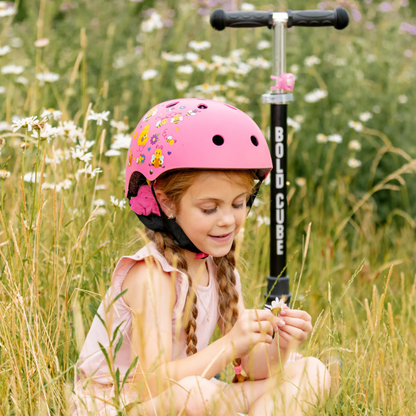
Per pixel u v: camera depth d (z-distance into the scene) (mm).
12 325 1765
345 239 3688
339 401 1813
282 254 2127
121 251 2225
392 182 3951
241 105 3672
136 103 3975
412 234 3672
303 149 3926
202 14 5070
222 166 1605
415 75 4645
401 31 5191
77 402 1643
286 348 1896
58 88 4137
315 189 3955
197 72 4160
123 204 2260
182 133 1642
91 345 1797
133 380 1688
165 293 1720
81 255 2139
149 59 4172
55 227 1965
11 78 3270
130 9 5125
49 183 2465
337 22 2084
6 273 1832
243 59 4293
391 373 2012
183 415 1577
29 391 1626
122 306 1767
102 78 4125
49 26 4730
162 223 1753
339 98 4188
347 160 3971
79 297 2014
